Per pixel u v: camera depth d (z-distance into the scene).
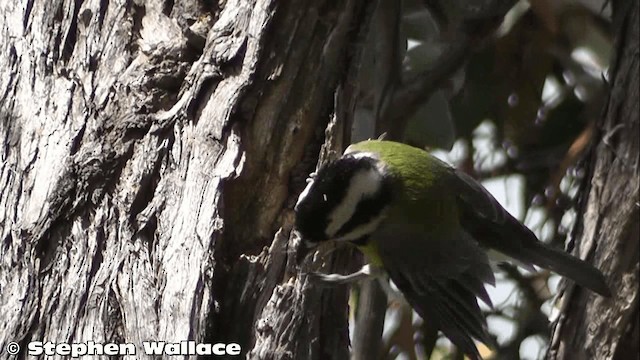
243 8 6.73
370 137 8.46
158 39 6.73
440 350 9.78
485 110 9.50
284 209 6.46
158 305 5.61
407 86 8.56
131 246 5.85
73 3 6.91
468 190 7.54
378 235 6.95
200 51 6.74
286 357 5.90
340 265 7.07
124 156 6.21
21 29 6.90
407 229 7.06
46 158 6.22
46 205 6.00
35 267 5.82
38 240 5.90
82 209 6.03
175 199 6.03
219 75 6.52
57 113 6.42
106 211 6.00
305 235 6.21
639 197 7.69
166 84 6.56
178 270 5.73
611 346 7.63
